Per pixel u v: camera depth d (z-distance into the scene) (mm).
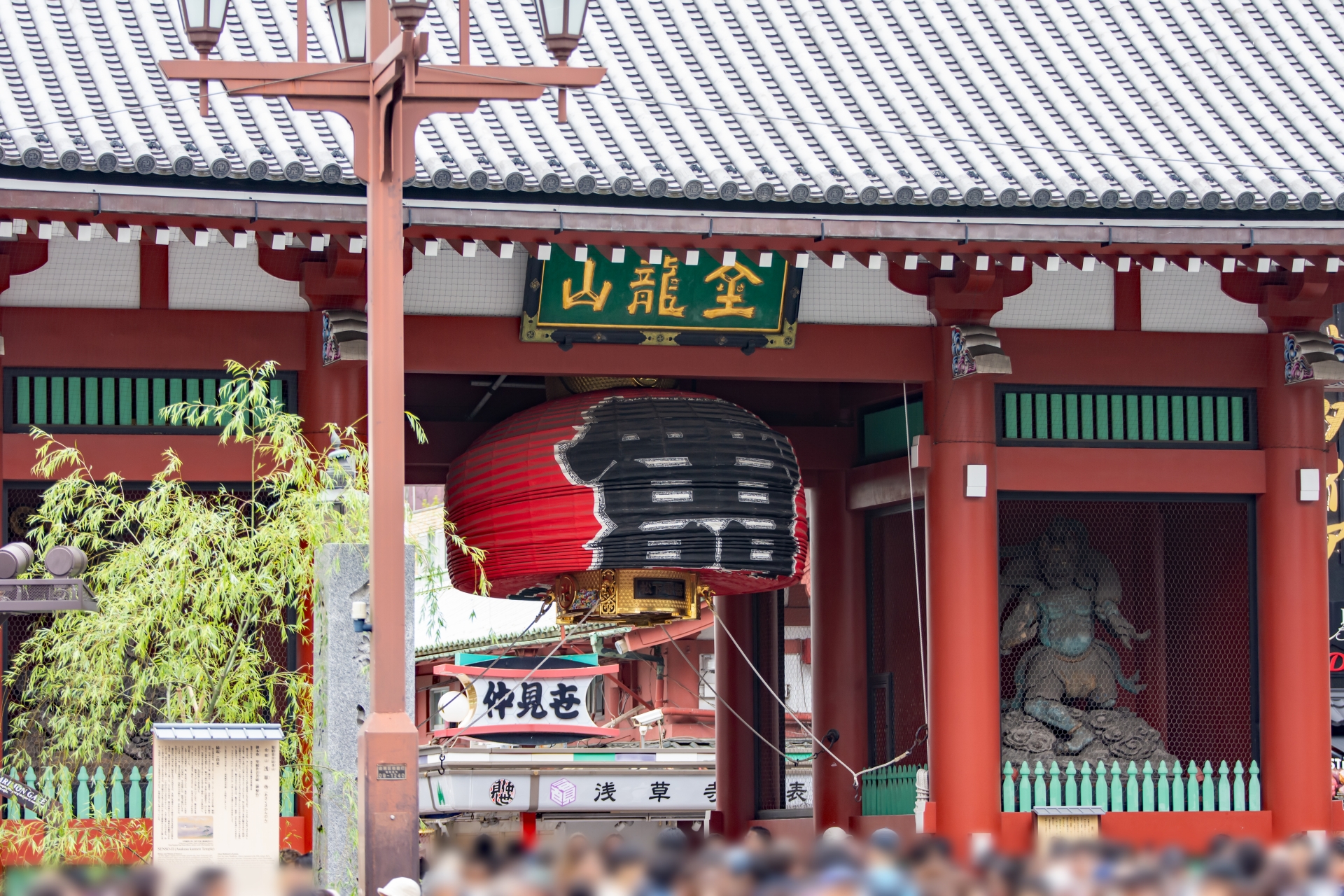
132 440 24609
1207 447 27859
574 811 47281
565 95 18250
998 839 26078
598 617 27578
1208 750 28500
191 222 22234
